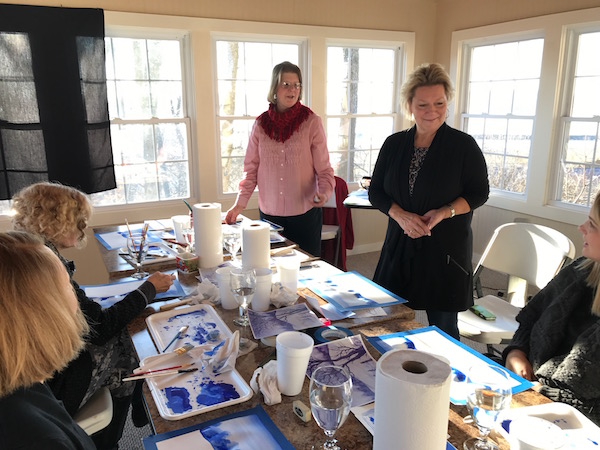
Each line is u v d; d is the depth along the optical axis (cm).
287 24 390
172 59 367
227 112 396
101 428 148
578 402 124
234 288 135
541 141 377
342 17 415
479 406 87
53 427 74
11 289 72
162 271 189
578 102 358
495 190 430
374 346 128
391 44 450
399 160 199
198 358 120
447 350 126
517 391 110
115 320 137
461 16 434
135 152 369
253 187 265
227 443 90
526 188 397
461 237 193
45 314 74
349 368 116
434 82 184
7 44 299
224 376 113
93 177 339
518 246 237
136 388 185
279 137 245
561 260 216
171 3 345
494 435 94
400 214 193
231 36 381
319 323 138
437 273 196
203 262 188
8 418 72
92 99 329
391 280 205
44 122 317
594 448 92
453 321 203
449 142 189
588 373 122
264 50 400
